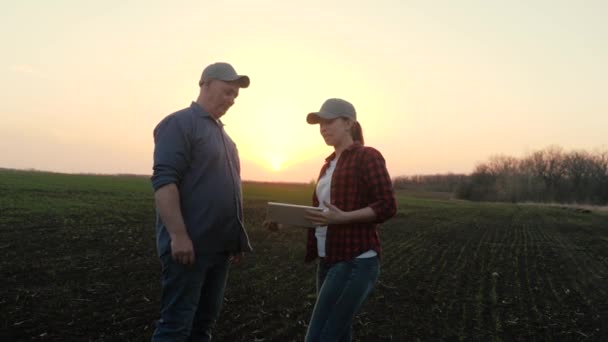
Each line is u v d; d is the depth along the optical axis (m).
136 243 10.54
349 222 3.13
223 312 5.72
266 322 5.41
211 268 3.36
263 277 8.03
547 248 15.65
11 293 5.87
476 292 7.91
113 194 23.09
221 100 3.32
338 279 3.19
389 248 13.59
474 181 91.31
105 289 6.43
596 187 79.44
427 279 8.84
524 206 59.22
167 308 3.11
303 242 13.21
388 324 5.74
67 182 28.45
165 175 2.96
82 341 4.38
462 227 23.03
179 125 3.08
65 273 7.22
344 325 3.18
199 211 3.13
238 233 3.45
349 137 3.54
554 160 87.31
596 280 9.80
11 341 4.27
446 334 5.46
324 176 3.61
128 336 4.59
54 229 11.51
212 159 3.21
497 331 5.69
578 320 6.39
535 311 6.77
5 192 18.56
